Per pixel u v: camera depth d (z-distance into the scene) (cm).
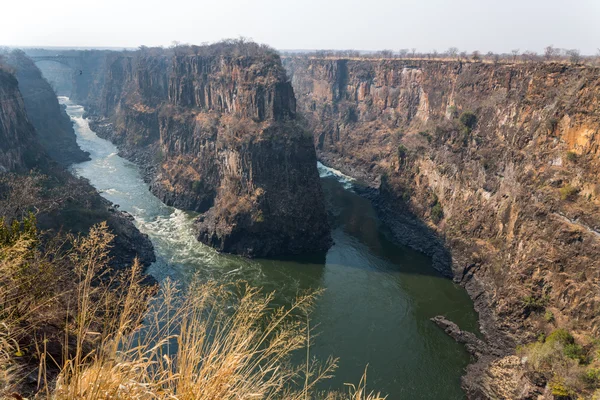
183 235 8894
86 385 696
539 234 5944
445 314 6259
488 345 5462
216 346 838
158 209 10400
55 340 1055
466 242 7706
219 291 1025
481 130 8656
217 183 10381
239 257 8000
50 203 6291
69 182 8744
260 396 805
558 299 5316
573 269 5275
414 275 7494
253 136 8819
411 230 9206
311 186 8862
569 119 6153
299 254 8256
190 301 982
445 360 5203
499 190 7462
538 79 7381
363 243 8869
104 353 764
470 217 8038
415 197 9850
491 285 6575
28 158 8969
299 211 8444
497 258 6762
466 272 7256
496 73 9569
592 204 5466
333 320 5897
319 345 5253
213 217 8706
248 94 9594
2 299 976
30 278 1069
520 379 4531
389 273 7525
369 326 5819
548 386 4166
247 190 8725
